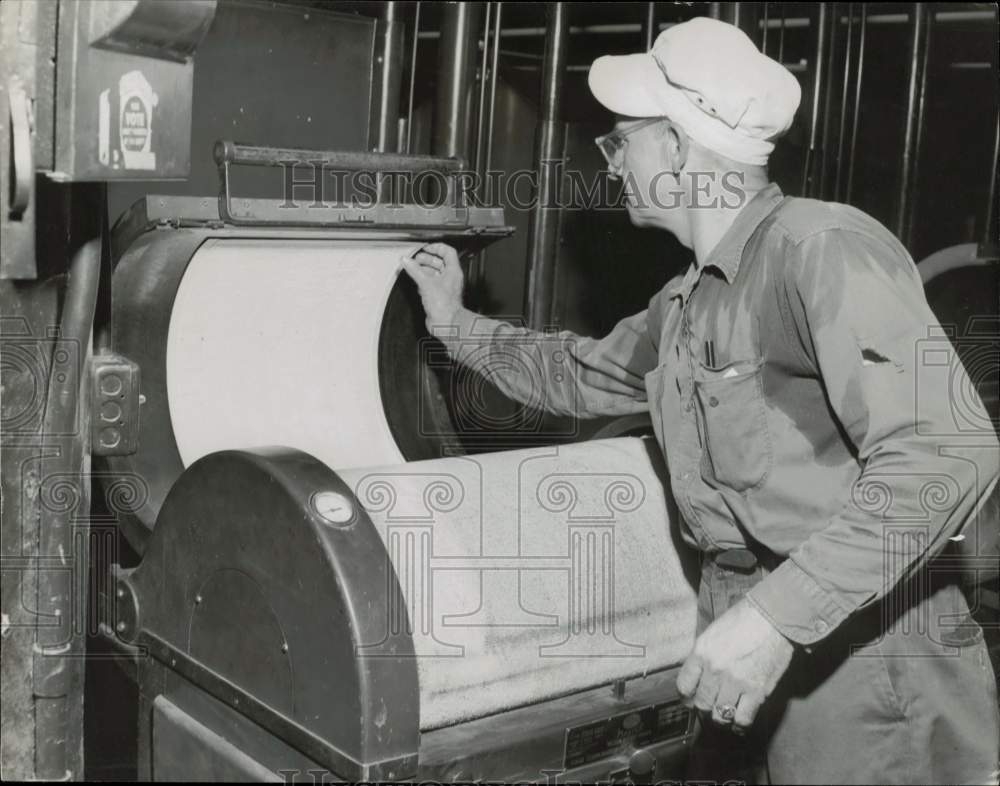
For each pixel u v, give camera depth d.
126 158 1.18
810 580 1.15
